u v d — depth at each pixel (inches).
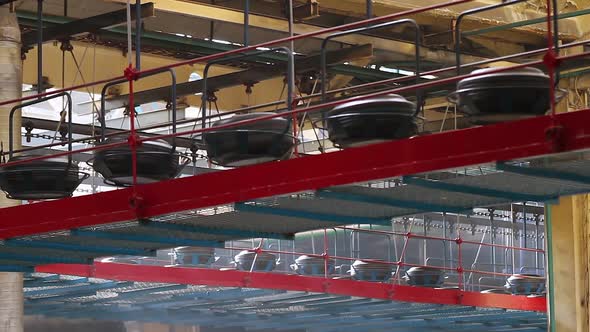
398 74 967.0
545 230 991.6
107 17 783.7
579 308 965.8
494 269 1510.8
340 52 818.2
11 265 778.2
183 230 654.5
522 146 495.5
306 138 1226.0
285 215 621.6
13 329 780.6
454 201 624.4
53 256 759.1
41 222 660.1
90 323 1322.6
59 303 1167.6
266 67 871.1
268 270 1164.5
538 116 492.7
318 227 683.4
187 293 1186.0
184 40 850.8
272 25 864.9
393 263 1198.9
